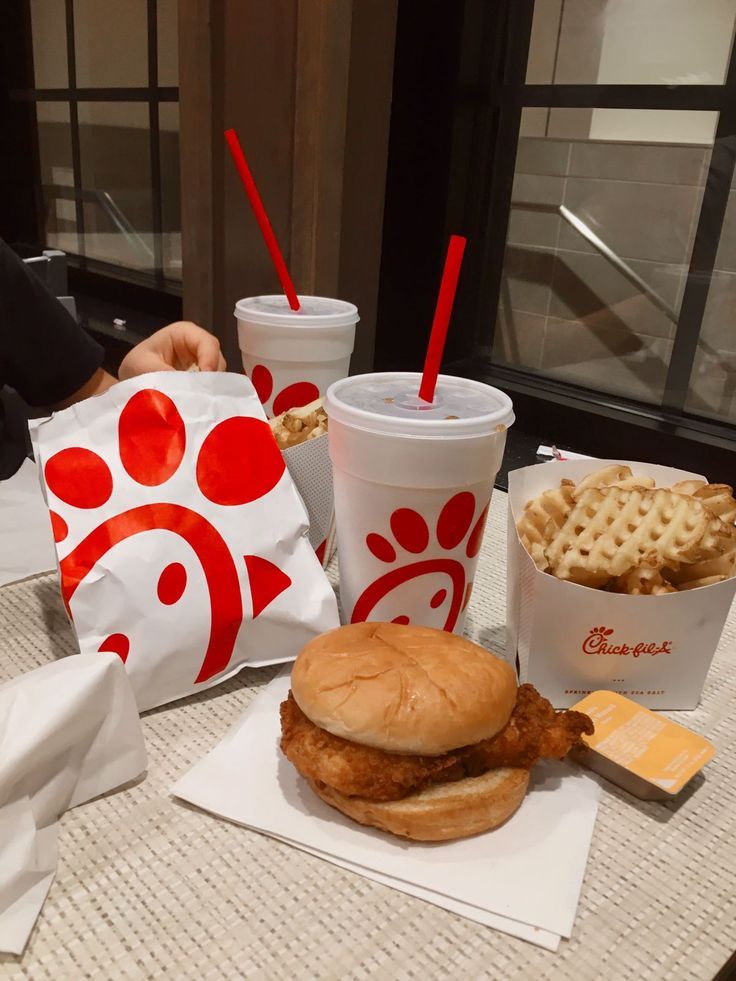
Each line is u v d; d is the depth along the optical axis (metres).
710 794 0.62
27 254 3.03
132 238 2.59
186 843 0.55
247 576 0.71
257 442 0.75
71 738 0.55
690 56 1.52
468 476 0.66
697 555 0.66
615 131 1.67
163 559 0.68
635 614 0.67
